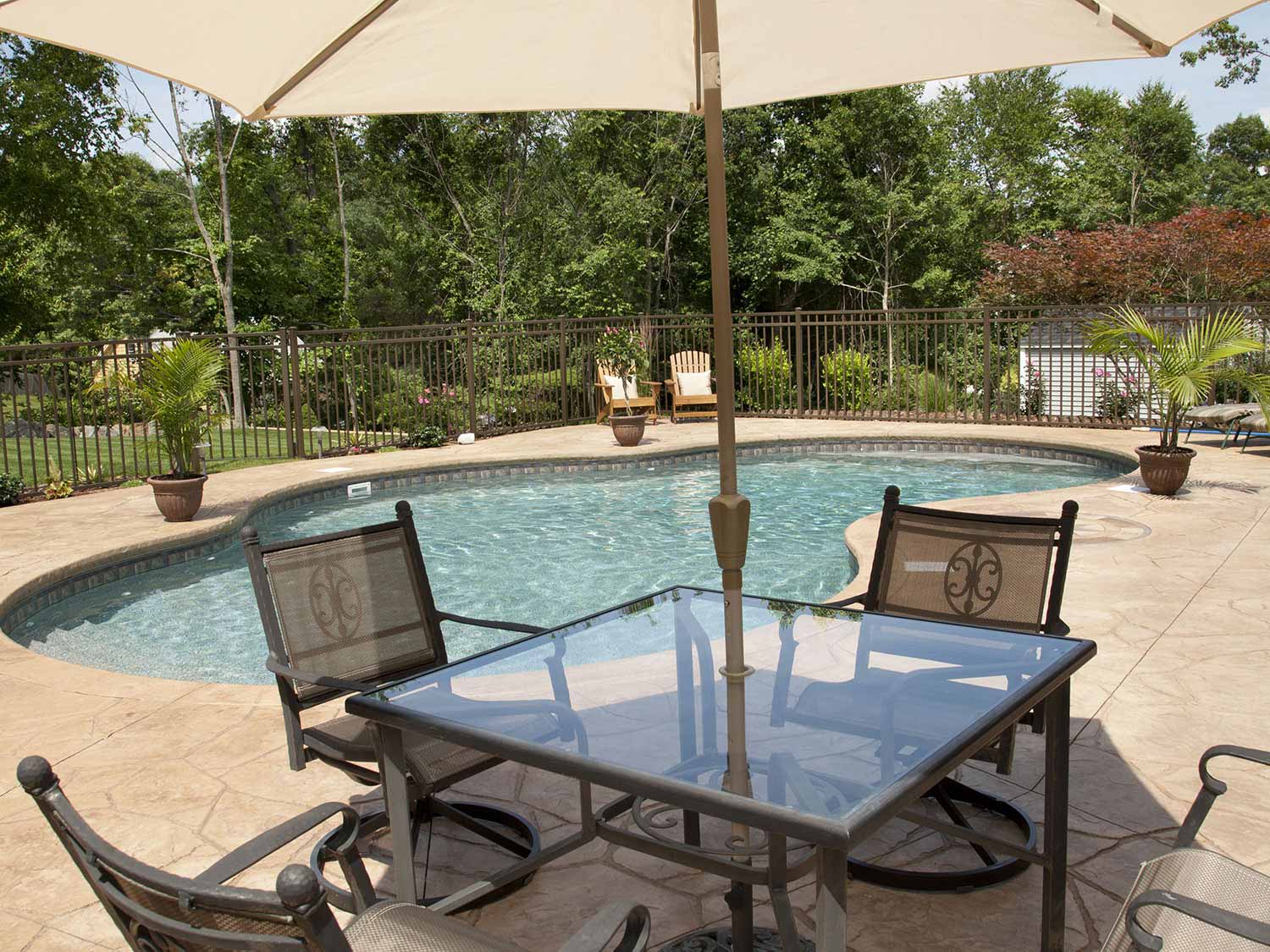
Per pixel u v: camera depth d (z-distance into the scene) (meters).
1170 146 32.12
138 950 1.40
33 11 1.73
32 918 2.44
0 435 9.30
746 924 2.08
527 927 2.32
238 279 27.38
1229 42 24.19
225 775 3.23
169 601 6.39
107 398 10.03
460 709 1.99
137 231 23.61
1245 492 8.09
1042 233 29.36
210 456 12.32
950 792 2.86
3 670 4.39
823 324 14.30
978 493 9.47
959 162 31.08
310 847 2.74
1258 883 1.69
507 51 2.40
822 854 1.48
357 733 2.62
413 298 29.61
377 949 1.55
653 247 26.03
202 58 2.04
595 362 15.02
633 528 8.29
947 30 2.45
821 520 8.39
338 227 30.52
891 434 12.25
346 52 2.22
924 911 2.33
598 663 2.28
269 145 27.77
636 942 1.29
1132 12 2.20
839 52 2.57
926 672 2.10
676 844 2.03
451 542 7.86
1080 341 14.72
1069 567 5.75
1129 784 2.96
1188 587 5.24
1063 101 32.53
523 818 2.76
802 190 26.91
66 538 7.20
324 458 11.59
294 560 2.77
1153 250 18.48
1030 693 1.92
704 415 14.27
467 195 25.80
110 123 21.14
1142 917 1.60
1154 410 12.75
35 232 21.67
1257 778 2.99
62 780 3.21
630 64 2.56
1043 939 2.12
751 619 2.58
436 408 13.21
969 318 13.30
